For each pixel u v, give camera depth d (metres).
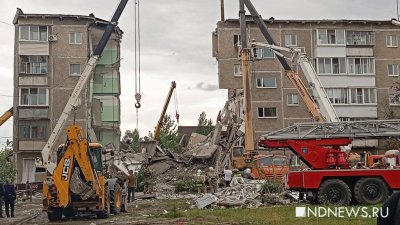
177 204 25.36
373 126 22.42
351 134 22.31
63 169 19.22
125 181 24.41
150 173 35.94
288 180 20.97
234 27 55.44
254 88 55.12
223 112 60.97
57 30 54.88
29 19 54.62
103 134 59.12
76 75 54.72
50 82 54.44
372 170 19.91
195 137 71.12
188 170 52.28
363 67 57.00
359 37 57.28
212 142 56.16
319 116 33.50
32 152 53.50
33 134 53.91
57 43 54.81
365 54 56.97
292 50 33.59
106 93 59.16
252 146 36.19
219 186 33.41
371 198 19.78
